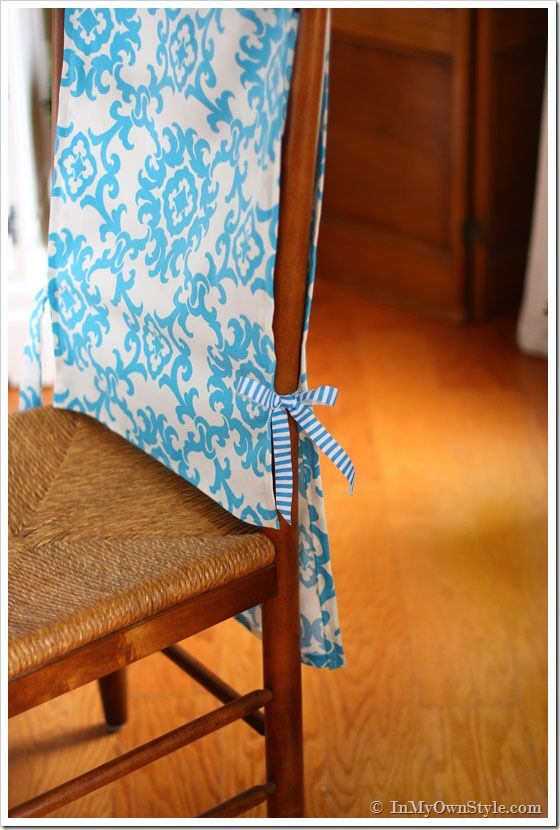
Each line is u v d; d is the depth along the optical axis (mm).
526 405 2293
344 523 1908
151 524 1086
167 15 998
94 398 1255
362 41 2631
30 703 922
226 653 1624
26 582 997
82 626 933
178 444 1128
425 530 1884
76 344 1252
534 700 1498
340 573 1775
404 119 2623
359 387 2381
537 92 2576
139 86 1062
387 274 2801
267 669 1110
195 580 997
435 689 1524
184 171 1022
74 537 1069
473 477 2037
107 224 1152
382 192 2748
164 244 1067
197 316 1028
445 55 2461
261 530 1061
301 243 929
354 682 1541
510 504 1954
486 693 1515
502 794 1344
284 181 908
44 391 2375
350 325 2686
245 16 906
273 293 941
